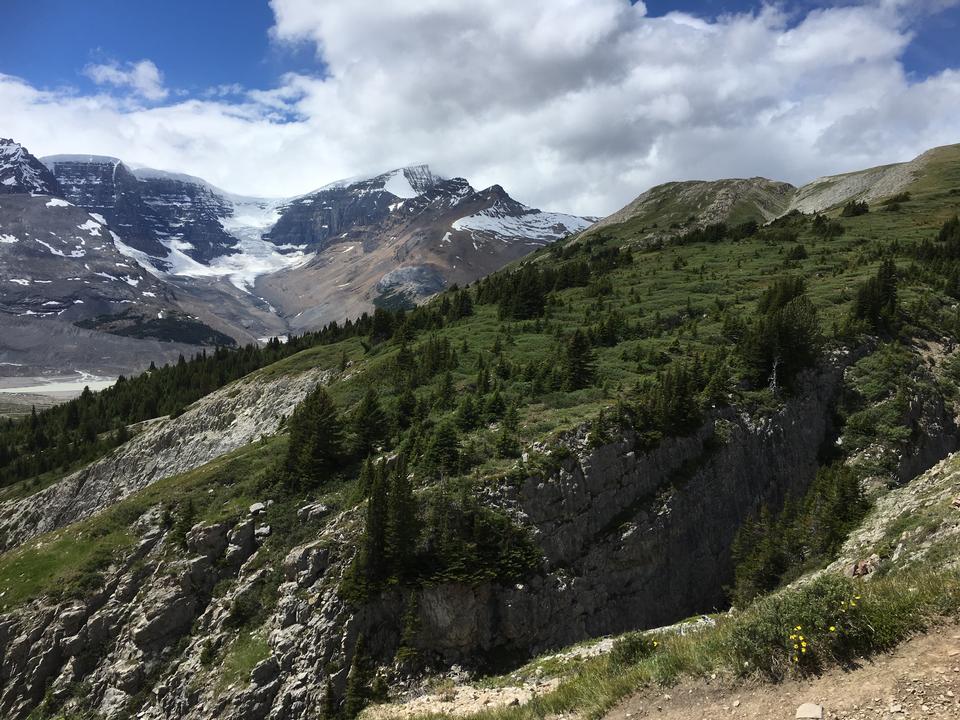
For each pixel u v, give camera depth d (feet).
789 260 403.34
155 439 371.15
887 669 42.52
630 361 228.43
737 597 133.28
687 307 302.66
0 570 189.16
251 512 176.04
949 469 105.70
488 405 186.91
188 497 198.80
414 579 133.80
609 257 547.90
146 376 564.71
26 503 353.92
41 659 160.04
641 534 151.84
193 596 164.04
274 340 597.93
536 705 61.00
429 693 115.75
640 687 53.67
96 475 360.28
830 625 46.26
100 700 153.79
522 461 153.17
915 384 212.84
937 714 37.58
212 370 540.93
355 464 187.83
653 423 168.35
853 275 328.49
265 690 134.41
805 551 126.72
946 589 46.80
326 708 125.80
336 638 133.18
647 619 147.54
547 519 145.18
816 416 205.67
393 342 341.82
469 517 139.85
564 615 137.28
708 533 164.66
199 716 135.33
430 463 159.02
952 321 259.39
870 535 105.19
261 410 356.59
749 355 206.08
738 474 176.55
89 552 186.70
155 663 156.25
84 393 537.24
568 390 204.74
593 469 153.79
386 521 138.41
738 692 47.50
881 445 194.59
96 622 165.58
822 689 43.57
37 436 455.63
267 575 159.84
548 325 304.30
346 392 261.24
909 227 475.72
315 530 166.81
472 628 130.82
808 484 192.34
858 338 232.94
